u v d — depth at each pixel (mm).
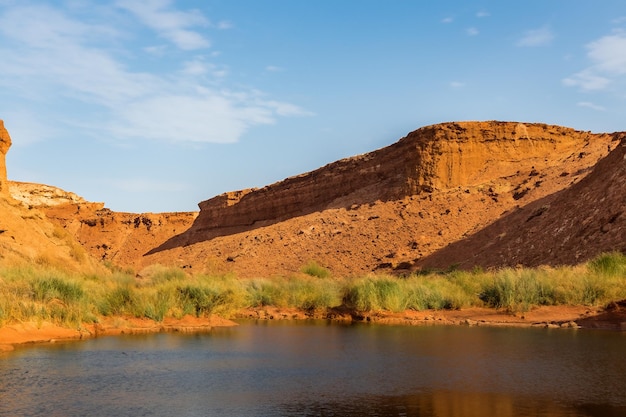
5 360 12477
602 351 14141
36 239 32156
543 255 42125
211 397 9633
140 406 9016
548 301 24062
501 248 49281
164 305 20234
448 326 20562
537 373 11578
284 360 12984
